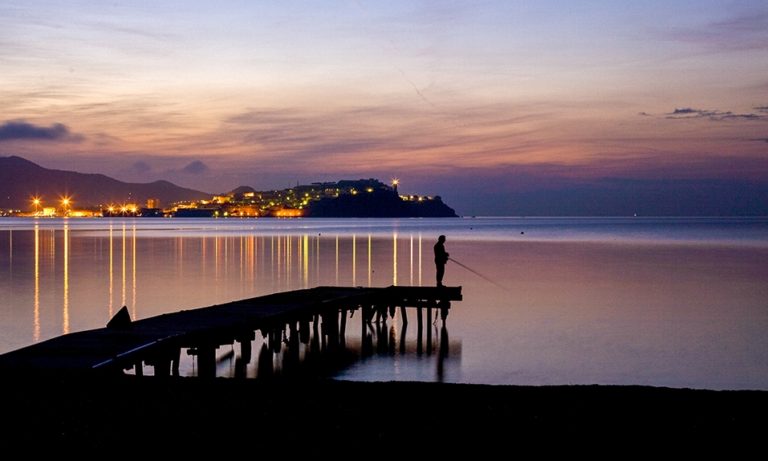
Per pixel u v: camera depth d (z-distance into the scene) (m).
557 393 13.72
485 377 20.84
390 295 29.98
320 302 25.31
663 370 21.92
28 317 32.53
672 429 11.63
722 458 10.46
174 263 63.84
